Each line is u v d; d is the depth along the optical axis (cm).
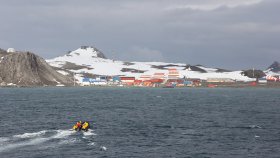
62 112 11606
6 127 7888
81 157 5162
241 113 11706
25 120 9256
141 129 7894
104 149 5694
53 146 5803
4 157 5025
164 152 5575
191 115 10975
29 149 5544
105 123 8838
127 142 6322
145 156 5312
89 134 7044
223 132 7512
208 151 5666
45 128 7800
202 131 7644
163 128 8069
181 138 6769
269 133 7400
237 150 5750
